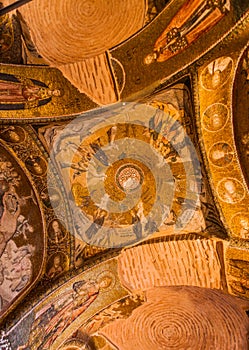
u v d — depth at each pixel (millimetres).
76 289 6359
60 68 6039
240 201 6305
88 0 5809
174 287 6902
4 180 6121
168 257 6574
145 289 6766
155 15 5746
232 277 6461
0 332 5527
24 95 6051
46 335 6250
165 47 5855
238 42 5621
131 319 7328
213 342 7301
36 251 6141
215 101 6094
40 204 6262
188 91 6090
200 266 6543
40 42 5957
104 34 5926
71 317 6559
